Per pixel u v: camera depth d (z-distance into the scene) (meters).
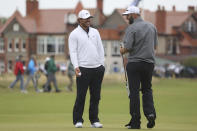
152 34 34.31
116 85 126.31
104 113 55.47
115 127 35.56
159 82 145.12
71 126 36.69
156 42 34.94
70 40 35.16
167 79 177.62
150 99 34.72
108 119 46.56
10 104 68.62
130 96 34.38
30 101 74.06
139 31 34.09
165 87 121.81
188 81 162.75
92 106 35.78
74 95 88.12
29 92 97.25
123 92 97.25
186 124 41.12
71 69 101.25
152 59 34.44
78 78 35.31
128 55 34.72
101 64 35.53
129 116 50.56
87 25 35.22
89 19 35.22
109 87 118.69
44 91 98.62
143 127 35.88
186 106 66.50
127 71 34.53
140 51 34.19
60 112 56.75
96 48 35.38
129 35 34.19
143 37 34.06
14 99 78.06
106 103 70.44
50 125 38.38
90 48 35.09
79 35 35.09
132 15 34.59
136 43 34.16
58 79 129.62
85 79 35.22
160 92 98.75
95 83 35.59
